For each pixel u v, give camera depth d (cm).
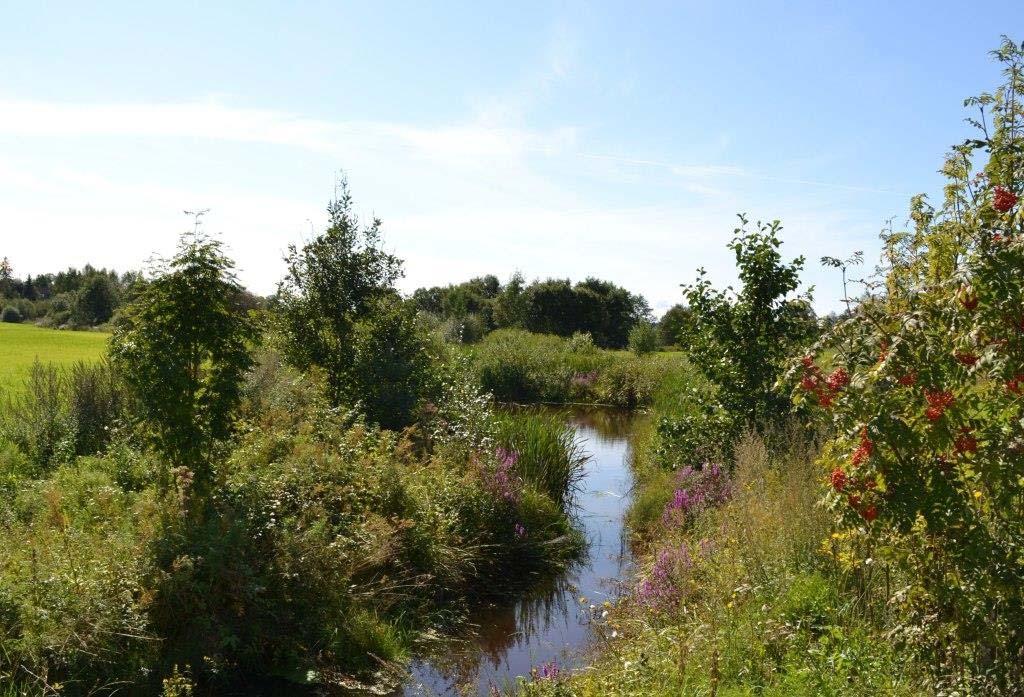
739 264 1150
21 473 943
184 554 674
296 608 731
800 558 667
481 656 762
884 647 509
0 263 6981
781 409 1106
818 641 539
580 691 547
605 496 1434
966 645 430
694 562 728
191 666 639
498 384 2894
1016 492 397
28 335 3194
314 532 762
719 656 535
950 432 408
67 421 1102
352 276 1455
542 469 1320
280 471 859
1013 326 384
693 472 1124
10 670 551
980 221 422
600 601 909
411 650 767
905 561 436
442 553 907
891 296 459
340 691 671
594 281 5988
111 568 646
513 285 5616
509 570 1005
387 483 921
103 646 595
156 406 773
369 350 1441
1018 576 398
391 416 1337
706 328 1178
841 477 442
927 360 401
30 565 620
